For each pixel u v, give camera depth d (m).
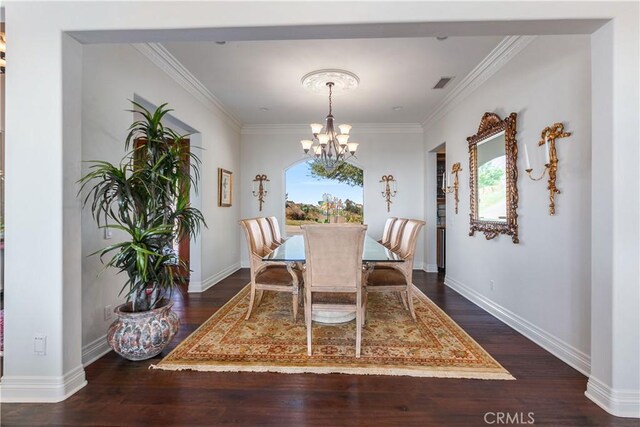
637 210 1.64
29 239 1.79
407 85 3.81
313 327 2.80
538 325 2.51
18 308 1.80
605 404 1.69
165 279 2.21
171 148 2.26
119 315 2.17
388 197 5.63
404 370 2.08
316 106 4.62
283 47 2.94
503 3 1.73
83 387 1.91
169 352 2.34
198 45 2.90
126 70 2.66
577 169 2.12
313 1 1.79
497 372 2.05
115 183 2.08
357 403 1.75
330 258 2.27
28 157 1.79
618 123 1.65
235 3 1.81
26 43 1.80
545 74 2.41
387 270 3.29
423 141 5.60
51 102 1.79
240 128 5.66
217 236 4.63
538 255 2.50
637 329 1.66
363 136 5.66
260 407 1.72
